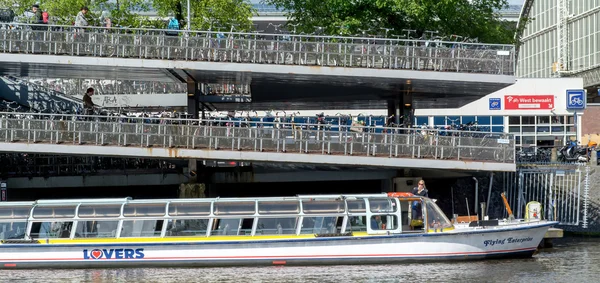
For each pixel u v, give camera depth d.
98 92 47.12
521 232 29.50
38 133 33.69
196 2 50.69
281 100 43.62
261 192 41.97
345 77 35.84
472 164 34.91
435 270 27.22
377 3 43.59
